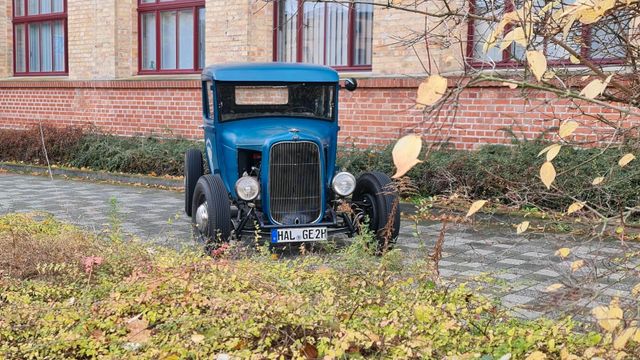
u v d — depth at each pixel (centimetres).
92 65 1627
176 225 900
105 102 1589
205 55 1429
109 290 493
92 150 1444
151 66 1611
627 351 308
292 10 1362
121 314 447
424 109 246
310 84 776
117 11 1584
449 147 1048
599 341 337
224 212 677
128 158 1373
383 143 1163
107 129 1587
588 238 349
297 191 711
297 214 712
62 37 1759
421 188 958
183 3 1534
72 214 983
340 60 1310
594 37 350
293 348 373
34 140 1530
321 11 1324
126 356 378
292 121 768
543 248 738
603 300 486
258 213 712
